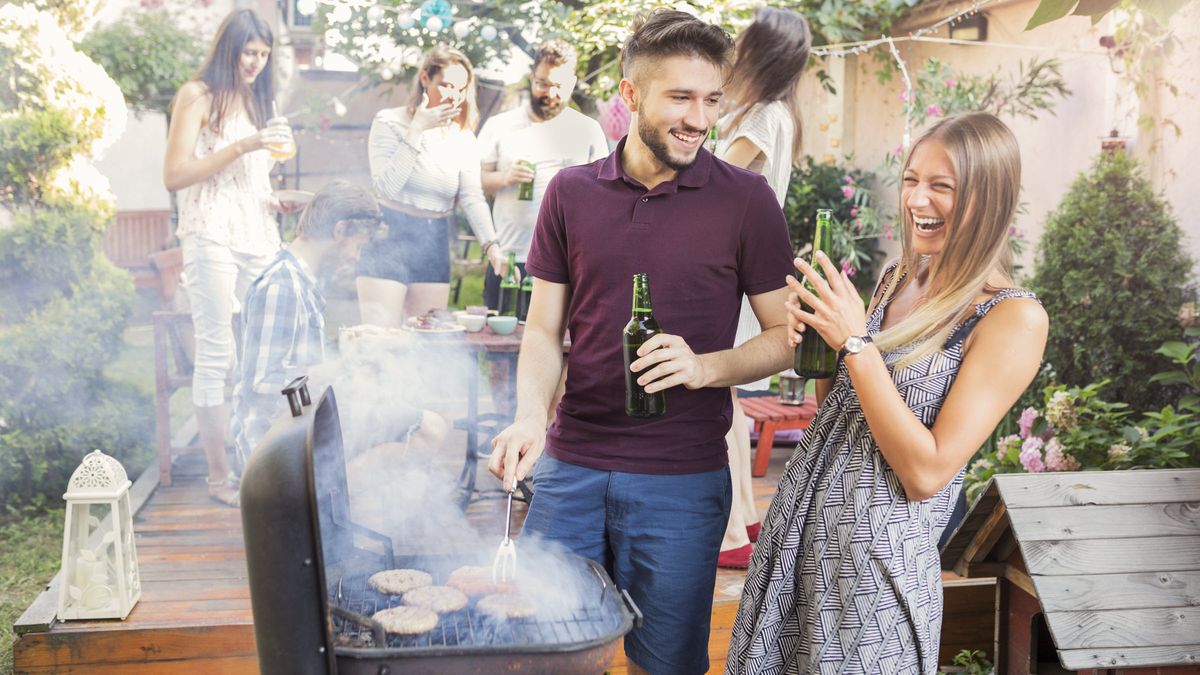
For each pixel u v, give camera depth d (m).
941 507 1.79
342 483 1.93
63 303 4.93
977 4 5.58
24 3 5.12
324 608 1.53
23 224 4.84
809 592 1.82
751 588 1.94
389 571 1.90
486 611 1.74
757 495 4.10
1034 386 4.72
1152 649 2.08
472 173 4.48
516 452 2.01
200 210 4.04
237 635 2.90
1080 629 2.08
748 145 3.04
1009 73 5.91
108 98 5.11
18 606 3.91
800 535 1.86
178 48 6.23
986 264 1.73
